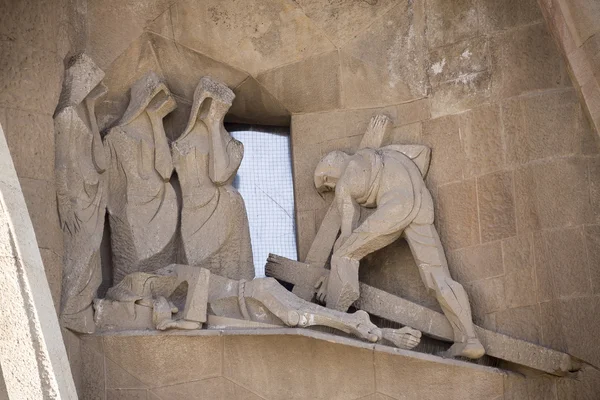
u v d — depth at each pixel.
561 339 13.60
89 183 13.79
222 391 13.44
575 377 13.59
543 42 14.27
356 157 14.55
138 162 14.38
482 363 13.85
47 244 13.20
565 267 13.65
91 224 13.76
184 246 14.31
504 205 14.12
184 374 13.43
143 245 14.17
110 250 14.25
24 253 10.27
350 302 13.95
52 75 13.59
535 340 13.74
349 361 13.62
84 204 13.74
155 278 13.68
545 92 14.12
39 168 13.30
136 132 14.45
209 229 14.39
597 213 13.62
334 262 14.05
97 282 13.62
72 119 13.75
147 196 14.31
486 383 13.65
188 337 13.46
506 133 14.25
